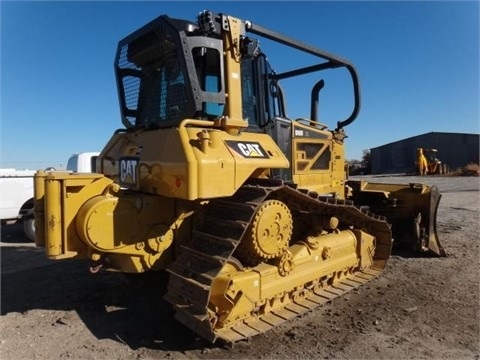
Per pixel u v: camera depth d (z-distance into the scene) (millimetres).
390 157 48938
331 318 4090
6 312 4246
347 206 4520
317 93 6281
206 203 3949
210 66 3818
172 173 3354
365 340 3607
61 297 4680
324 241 4582
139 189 3877
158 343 3521
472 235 8094
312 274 4281
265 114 4410
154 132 3883
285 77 6516
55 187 3393
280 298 4008
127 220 3602
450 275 5520
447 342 3580
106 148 4820
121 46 4656
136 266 3729
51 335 3688
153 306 4367
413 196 6602
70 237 3498
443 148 45375
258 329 3543
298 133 5008
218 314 3420
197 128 3561
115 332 3740
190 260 3443
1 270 5887
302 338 3641
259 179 3920
